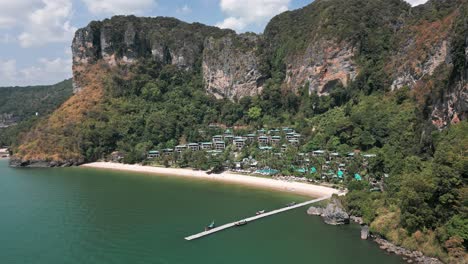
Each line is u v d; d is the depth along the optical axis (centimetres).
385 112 15950
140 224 9881
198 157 17975
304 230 9269
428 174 8069
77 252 8144
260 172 15738
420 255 7512
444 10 17262
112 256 7931
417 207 7819
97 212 11000
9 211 11162
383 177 11956
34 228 9638
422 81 15762
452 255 7050
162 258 7819
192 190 13712
